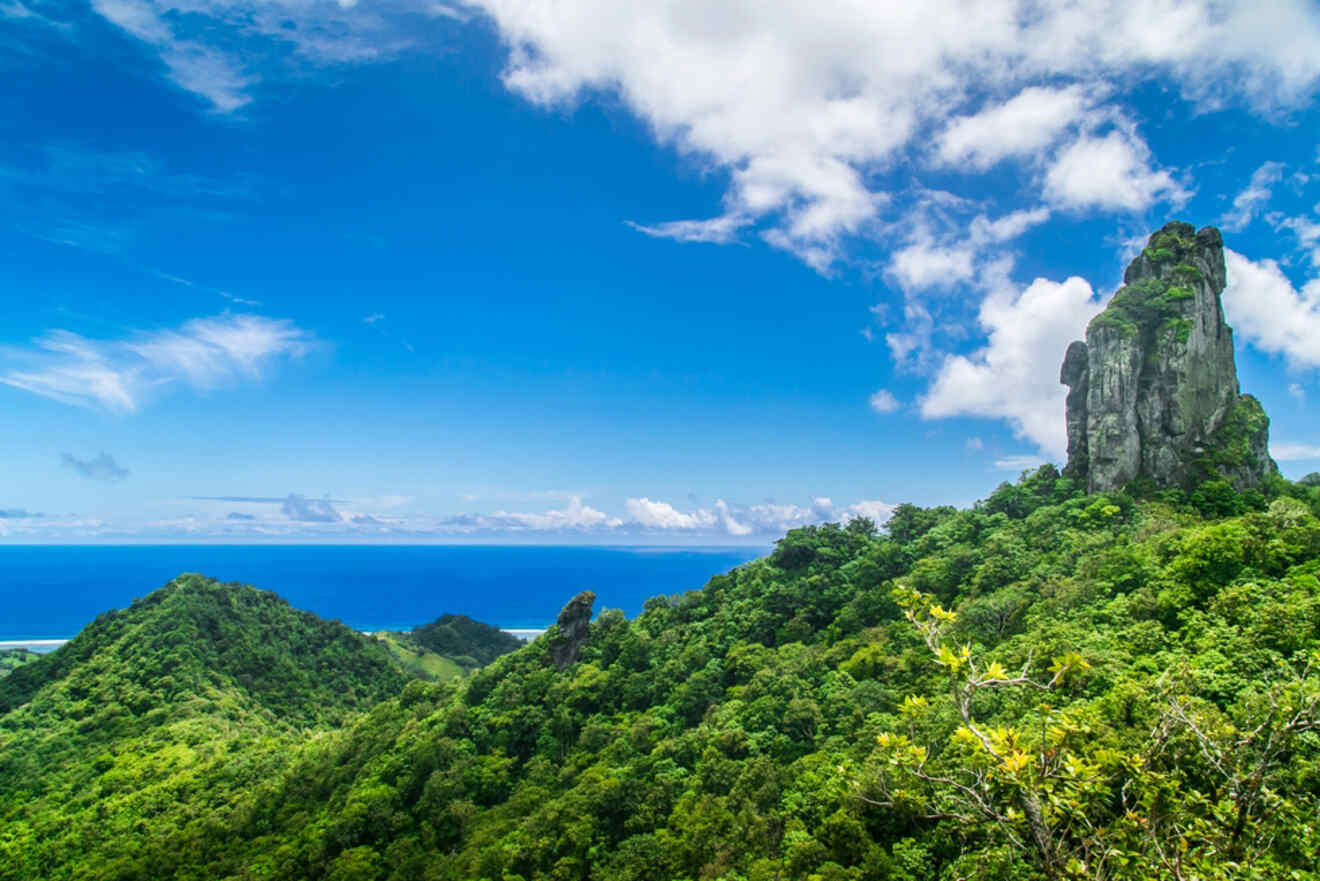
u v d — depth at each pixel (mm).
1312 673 44906
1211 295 110125
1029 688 54844
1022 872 16688
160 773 112438
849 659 83312
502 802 88625
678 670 101438
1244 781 15445
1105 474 102625
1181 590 62625
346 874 76562
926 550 110625
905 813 49062
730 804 62531
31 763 118312
